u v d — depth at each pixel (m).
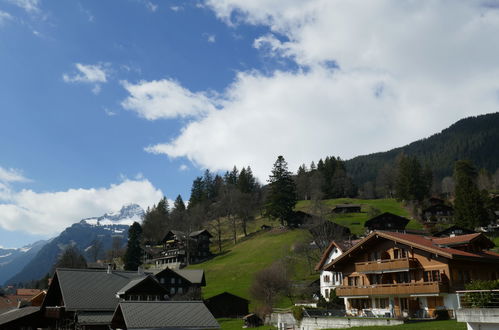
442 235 106.44
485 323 25.33
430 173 189.12
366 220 143.62
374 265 53.06
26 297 120.75
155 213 193.88
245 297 90.81
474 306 26.73
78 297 57.34
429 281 47.81
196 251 145.25
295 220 142.50
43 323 62.03
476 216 112.75
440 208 140.00
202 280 96.88
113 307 57.78
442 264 47.22
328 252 79.81
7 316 63.47
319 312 53.94
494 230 112.69
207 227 178.12
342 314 55.22
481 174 171.25
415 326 37.41
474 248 50.72
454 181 168.88
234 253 134.12
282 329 55.47
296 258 108.44
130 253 141.88
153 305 42.12
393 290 50.09
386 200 175.75
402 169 160.88
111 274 65.00
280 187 144.25
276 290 82.69
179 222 181.62
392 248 52.75
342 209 159.88
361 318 45.38
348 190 197.62
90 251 193.88
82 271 63.16
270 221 166.00
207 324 41.19
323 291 78.94
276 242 129.25
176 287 92.19
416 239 52.38
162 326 39.41
